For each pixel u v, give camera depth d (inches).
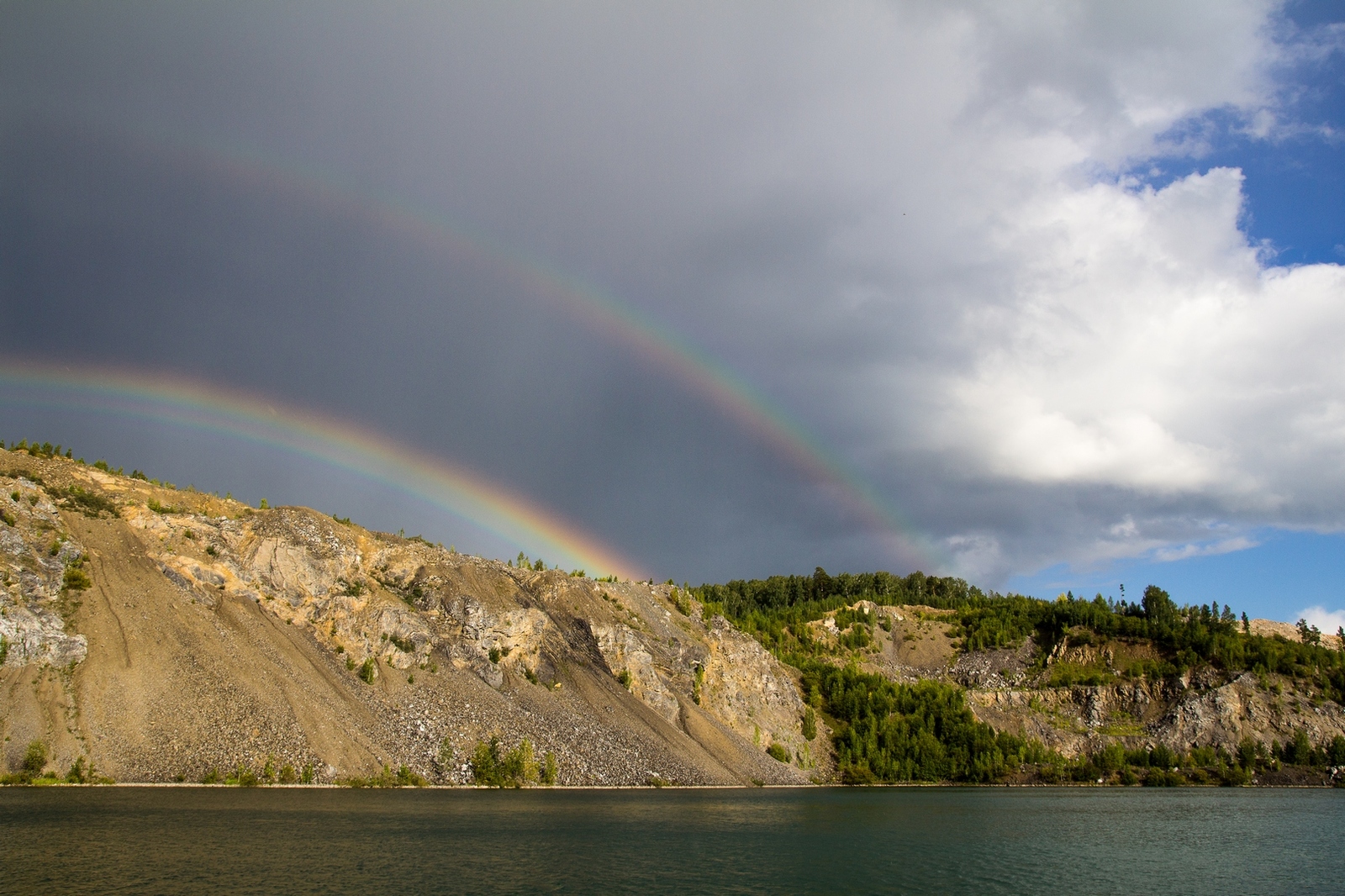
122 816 3882.9
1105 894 3752.5
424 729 6353.3
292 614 6382.9
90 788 4451.3
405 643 6884.8
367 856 3577.8
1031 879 4042.8
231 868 3176.7
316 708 5738.2
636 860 4010.8
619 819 5388.8
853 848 4778.5
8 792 4217.5
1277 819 6983.3
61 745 4530.0
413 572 7775.6
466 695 6914.4
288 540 6673.2
